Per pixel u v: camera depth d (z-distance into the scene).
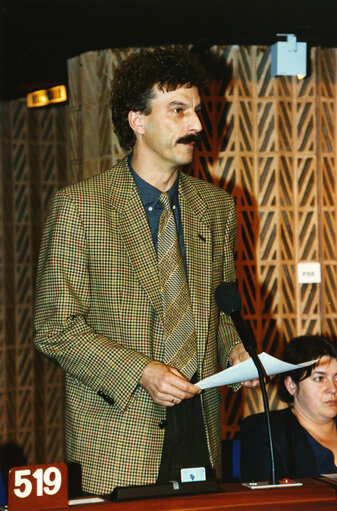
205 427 2.04
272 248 4.46
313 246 4.51
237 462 2.81
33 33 4.26
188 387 1.77
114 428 1.94
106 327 2.01
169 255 2.05
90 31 4.24
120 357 1.88
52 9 3.86
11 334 5.47
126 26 4.14
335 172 4.53
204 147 4.38
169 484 1.63
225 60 4.41
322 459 2.70
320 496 1.64
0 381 5.39
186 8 3.85
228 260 2.29
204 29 4.20
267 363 1.78
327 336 4.53
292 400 2.85
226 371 1.72
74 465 1.99
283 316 4.48
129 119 2.09
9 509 1.53
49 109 5.63
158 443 1.96
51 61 4.70
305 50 4.29
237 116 4.41
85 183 2.09
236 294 1.83
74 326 1.95
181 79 2.00
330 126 4.53
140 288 2.01
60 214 2.01
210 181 4.41
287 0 3.74
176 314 2.03
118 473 1.92
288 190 4.48
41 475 1.55
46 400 5.57
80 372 1.93
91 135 4.46
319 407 2.73
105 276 2.00
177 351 2.01
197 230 2.15
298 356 2.78
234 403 4.38
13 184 5.54
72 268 1.99
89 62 4.45
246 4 3.77
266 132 4.46
